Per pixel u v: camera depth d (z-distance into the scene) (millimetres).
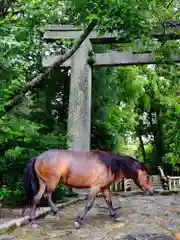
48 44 8742
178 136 11391
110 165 4332
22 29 5035
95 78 10117
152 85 13305
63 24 8594
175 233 3719
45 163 4195
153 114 18750
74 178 4215
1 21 4895
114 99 10734
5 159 5652
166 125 16359
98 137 10609
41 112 8586
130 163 4457
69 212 5453
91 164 4262
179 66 8852
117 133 11000
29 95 8602
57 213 4242
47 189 4199
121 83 11547
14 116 5543
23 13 6062
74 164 4238
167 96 14203
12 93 5957
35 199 4164
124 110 12195
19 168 5836
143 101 14578
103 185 4273
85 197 7746
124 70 11461
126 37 4922
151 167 17328
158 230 3900
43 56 7219
